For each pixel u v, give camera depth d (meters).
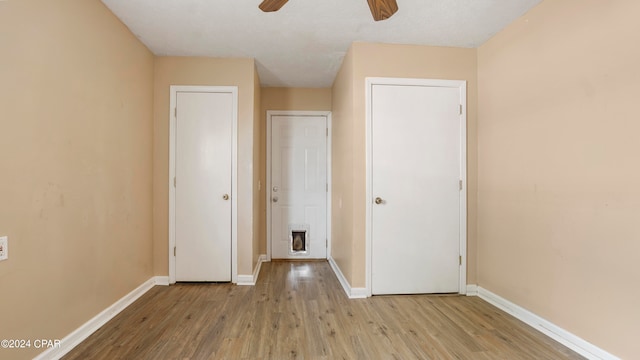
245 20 2.43
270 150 4.13
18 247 1.55
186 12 2.32
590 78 1.82
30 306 1.62
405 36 2.69
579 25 1.89
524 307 2.32
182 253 3.11
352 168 2.81
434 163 2.86
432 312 2.47
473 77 2.91
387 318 2.36
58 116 1.80
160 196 3.09
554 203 2.06
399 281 2.83
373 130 2.81
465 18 2.40
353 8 2.26
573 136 1.93
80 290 1.99
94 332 2.10
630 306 1.62
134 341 1.99
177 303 2.62
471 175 2.89
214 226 3.13
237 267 3.14
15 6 1.52
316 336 2.07
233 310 2.49
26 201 1.59
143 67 2.85
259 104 3.91
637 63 1.59
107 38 2.27
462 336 2.08
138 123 2.76
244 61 3.16
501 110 2.58
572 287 1.93
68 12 1.87
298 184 4.17
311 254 4.17
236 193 3.15
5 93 1.47
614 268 1.70
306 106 4.17
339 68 3.47
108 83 2.29
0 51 1.45
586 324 1.84
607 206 1.73
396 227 2.83
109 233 2.31
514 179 2.43
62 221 1.83
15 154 1.53
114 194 2.37
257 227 3.71
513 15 2.35
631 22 1.62
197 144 3.12
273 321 2.29
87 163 2.05
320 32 2.62
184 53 3.04
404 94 2.84
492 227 2.68
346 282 3.00
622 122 1.66
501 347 1.95
